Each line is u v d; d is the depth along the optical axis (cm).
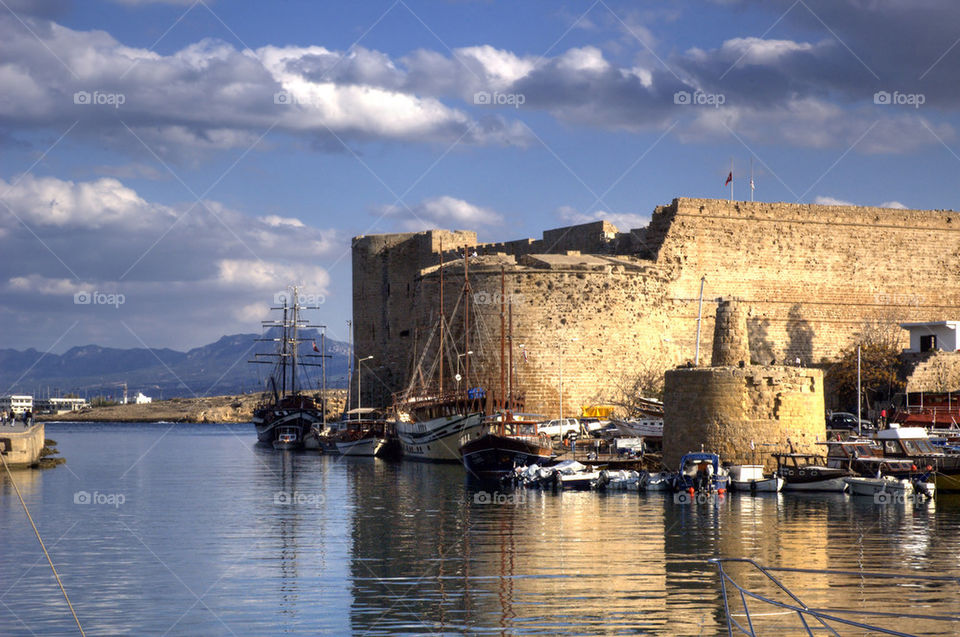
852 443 6100
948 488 6003
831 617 2534
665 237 9950
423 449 9112
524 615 3244
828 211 10494
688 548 4250
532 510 5438
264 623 3234
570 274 9356
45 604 3497
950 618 2417
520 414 8638
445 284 9825
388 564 4056
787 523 4875
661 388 9369
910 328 9994
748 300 10162
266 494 6631
